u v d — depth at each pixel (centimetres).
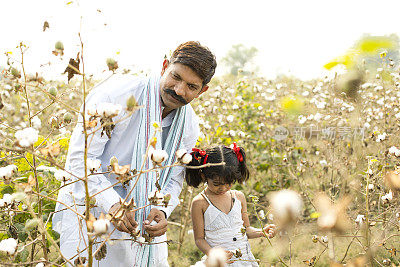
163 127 181
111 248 159
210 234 207
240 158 204
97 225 99
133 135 167
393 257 224
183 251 302
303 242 238
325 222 56
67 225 159
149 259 173
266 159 400
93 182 155
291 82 634
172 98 163
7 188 189
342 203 56
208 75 158
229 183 198
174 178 193
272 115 462
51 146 108
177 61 155
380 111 378
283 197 48
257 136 442
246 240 212
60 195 165
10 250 114
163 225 155
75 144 156
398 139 297
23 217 191
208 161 194
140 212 160
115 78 169
